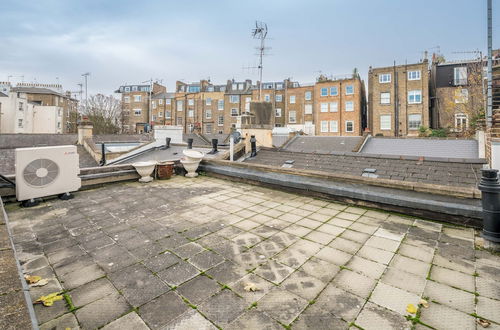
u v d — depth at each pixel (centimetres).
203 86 5925
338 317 231
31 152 558
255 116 1534
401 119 3516
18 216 495
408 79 3491
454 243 374
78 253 353
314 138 2325
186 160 882
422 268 310
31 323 174
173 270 310
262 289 272
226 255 346
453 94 3216
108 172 755
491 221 354
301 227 443
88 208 546
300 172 663
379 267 313
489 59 1045
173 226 448
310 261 329
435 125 3409
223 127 5562
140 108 6253
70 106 5828
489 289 268
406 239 390
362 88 4469
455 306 244
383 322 225
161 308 244
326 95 4169
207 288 275
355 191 556
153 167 815
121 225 454
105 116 5203
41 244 380
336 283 282
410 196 495
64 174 603
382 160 1125
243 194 664
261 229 435
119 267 317
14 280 220
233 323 225
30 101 4812
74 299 256
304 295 262
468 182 858
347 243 379
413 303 249
